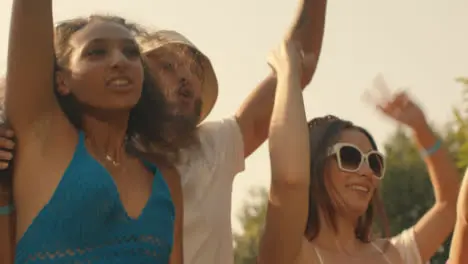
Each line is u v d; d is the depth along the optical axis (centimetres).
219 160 575
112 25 484
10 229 471
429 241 667
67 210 442
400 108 691
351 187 604
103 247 445
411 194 2330
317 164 608
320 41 662
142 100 519
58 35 492
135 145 518
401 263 640
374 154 613
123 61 473
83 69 473
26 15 456
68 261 439
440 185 684
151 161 507
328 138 612
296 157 542
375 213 638
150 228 460
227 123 600
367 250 625
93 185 445
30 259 443
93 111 478
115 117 481
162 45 580
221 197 568
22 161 463
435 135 693
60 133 467
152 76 529
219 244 559
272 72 644
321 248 595
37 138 463
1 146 463
